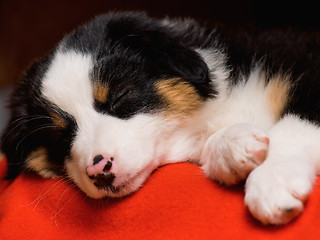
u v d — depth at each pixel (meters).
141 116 0.45
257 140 0.39
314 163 0.41
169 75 0.47
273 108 0.47
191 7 1.01
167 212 0.40
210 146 0.43
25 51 1.03
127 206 0.43
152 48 0.47
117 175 0.42
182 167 0.45
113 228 0.43
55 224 0.45
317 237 0.36
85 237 0.43
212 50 0.50
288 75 0.47
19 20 1.02
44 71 0.49
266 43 0.51
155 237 0.40
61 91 0.46
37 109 0.49
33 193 0.49
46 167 0.50
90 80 0.46
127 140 0.44
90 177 0.42
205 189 0.41
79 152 0.44
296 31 0.56
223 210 0.39
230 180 0.40
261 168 0.38
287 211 0.36
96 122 0.45
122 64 0.47
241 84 0.49
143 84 0.46
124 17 0.50
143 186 0.44
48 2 1.02
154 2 1.01
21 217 0.47
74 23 1.02
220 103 0.49
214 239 0.37
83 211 0.44
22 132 0.51
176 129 0.48
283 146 0.41
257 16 0.98
